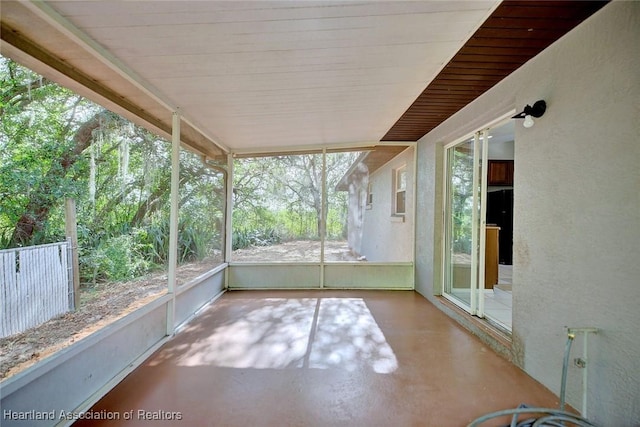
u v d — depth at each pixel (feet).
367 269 17.49
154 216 11.93
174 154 10.62
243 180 17.67
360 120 12.91
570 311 6.61
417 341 10.09
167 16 5.67
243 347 9.56
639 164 5.27
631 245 5.38
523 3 5.59
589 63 6.17
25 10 5.21
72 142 11.37
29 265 6.89
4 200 9.12
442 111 11.87
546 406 6.63
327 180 17.76
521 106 8.24
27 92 10.44
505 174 21.70
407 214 17.84
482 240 11.21
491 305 12.76
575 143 6.50
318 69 8.11
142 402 6.72
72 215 8.30
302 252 17.61
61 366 6.01
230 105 10.64
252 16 5.76
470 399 6.89
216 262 15.87
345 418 6.23
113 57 7.22
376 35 6.58
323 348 9.51
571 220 6.59
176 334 10.58
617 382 5.59
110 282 9.98
